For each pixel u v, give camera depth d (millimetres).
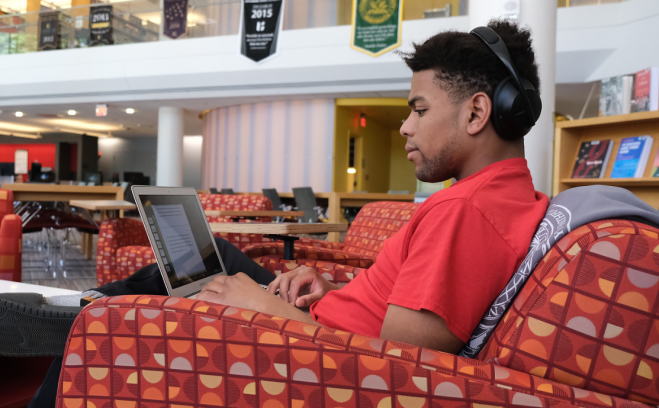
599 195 659
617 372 518
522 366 560
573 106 8977
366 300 811
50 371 896
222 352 628
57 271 4852
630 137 3051
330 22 8422
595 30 6727
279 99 9945
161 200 1062
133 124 14266
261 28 8734
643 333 510
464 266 638
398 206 2465
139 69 9641
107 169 17875
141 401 659
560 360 538
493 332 642
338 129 9844
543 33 3195
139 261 2961
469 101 744
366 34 8047
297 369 602
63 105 11195
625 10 6555
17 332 866
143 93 10086
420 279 641
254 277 1539
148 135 16875
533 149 3266
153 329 653
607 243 536
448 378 554
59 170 16594
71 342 687
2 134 16469
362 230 2562
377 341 595
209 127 11477
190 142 16984
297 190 7414
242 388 623
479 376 549
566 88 7652
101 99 10492
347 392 586
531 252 642
